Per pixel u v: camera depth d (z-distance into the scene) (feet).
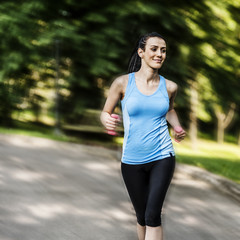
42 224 17.79
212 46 68.54
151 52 11.84
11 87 61.82
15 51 57.31
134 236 17.03
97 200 22.02
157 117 12.07
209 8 65.72
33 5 56.49
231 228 19.17
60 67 60.34
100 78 62.23
